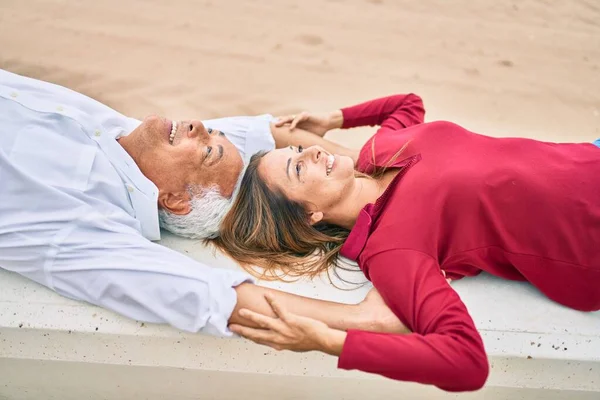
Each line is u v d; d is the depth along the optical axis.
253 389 2.14
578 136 2.98
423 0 3.75
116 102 2.85
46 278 1.86
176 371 2.05
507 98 3.15
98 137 2.04
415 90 3.12
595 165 2.00
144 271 1.78
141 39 3.20
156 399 2.19
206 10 3.45
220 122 2.41
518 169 1.94
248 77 3.07
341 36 3.39
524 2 3.85
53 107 2.06
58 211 1.89
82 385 2.12
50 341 1.87
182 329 1.79
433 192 1.88
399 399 2.19
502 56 3.40
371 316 1.81
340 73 3.16
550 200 1.89
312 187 2.00
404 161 2.03
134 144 2.05
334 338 1.68
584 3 3.87
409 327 1.80
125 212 2.02
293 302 1.81
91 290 1.82
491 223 1.89
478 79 3.23
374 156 2.13
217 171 2.07
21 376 2.08
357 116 2.47
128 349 1.90
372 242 1.88
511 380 1.94
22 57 3.01
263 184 2.05
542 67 3.37
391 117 2.43
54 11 3.31
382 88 3.11
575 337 1.91
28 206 1.90
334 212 2.04
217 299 1.75
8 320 1.84
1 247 1.85
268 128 2.40
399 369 1.64
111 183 2.00
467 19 3.65
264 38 3.31
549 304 1.99
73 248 1.84
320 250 2.10
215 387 2.13
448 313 1.68
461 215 1.88
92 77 2.96
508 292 2.01
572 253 1.89
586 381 1.95
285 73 3.12
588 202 1.90
